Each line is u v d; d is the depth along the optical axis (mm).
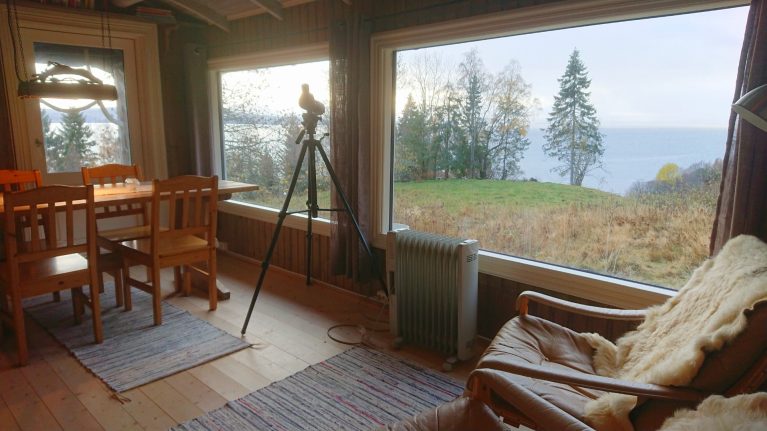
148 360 2490
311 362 2504
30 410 2068
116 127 4230
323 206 3758
